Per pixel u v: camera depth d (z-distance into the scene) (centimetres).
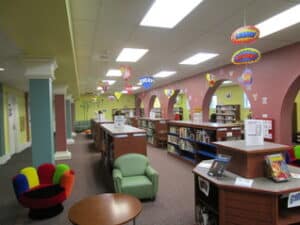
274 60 474
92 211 223
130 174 378
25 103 986
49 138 393
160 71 732
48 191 316
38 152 390
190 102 853
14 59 411
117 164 383
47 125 392
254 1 262
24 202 303
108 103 1709
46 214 312
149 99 1345
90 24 321
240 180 212
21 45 320
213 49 468
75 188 430
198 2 262
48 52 358
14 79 632
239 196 203
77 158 711
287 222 192
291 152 374
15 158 736
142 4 263
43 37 288
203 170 252
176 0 257
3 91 700
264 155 221
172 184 439
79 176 511
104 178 494
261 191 190
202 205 253
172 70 715
